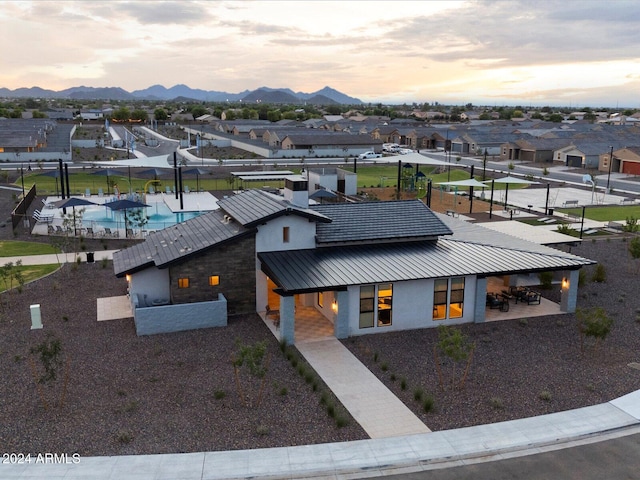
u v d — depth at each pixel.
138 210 49.28
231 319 25.77
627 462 15.10
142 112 193.38
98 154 102.50
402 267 25.42
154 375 19.94
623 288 31.77
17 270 30.92
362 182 76.62
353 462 14.85
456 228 34.50
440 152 122.38
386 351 22.62
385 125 152.88
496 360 21.80
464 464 14.96
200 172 63.03
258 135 128.88
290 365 21.11
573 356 22.27
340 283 23.34
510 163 91.94
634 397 18.75
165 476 14.09
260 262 26.12
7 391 18.66
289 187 28.22
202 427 16.50
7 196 61.12
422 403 18.27
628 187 73.88
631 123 176.38
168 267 25.02
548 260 27.33
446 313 25.66
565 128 143.88
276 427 16.61
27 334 23.67
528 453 15.50
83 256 37.22
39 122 133.25
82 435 15.99
